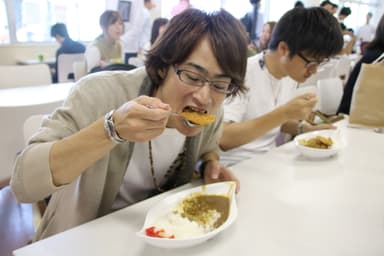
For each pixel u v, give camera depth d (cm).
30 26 498
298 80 133
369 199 90
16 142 179
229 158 144
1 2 463
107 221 75
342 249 68
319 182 100
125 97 85
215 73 73
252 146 147
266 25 354
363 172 108
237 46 74
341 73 428
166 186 106
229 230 73
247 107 143
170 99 79
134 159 93
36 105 178
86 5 539
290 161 116
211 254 65
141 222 75
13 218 193
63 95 208
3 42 479
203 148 110
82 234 69
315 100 119
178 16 79
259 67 143
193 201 80
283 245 68
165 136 91
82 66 333
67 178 66
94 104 81
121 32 346
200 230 70
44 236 99
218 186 85
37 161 64
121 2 555
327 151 115
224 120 132
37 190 66
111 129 62
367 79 159
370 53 200
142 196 104
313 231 74
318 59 121
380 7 1073
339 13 689
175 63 75
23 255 62
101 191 86
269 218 78
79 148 63
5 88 236
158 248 66
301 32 118
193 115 77
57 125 74
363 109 161
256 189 93
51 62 473
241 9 700
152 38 316
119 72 90
